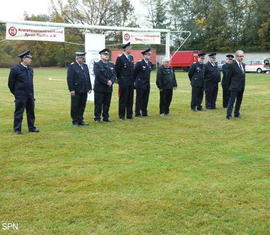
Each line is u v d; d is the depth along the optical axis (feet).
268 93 63.93
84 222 14.70
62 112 43.57
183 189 17.93
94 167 21.57
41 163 22.49
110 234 13.71
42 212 15.60
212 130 31.60
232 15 198.39
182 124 34.63
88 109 45.75
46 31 40.52
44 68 185.26
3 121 37.45
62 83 91.76
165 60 39.63
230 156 23.53
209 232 13.80
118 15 179.11
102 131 31.60
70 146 26.50
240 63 36.99
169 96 40.16
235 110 38.24
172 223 14.51
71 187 18.45
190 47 207.72
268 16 186.39
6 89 75.41
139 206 16.03
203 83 43.57
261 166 21.42
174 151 24.93
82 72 34.14
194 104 43.57
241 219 14.79
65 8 171.01
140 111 42.34
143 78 38.73
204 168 21.17
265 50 188.96
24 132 31.37
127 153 24.50
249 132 30.48
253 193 17.33
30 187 18.52
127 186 18.48
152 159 23.08
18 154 24.48
